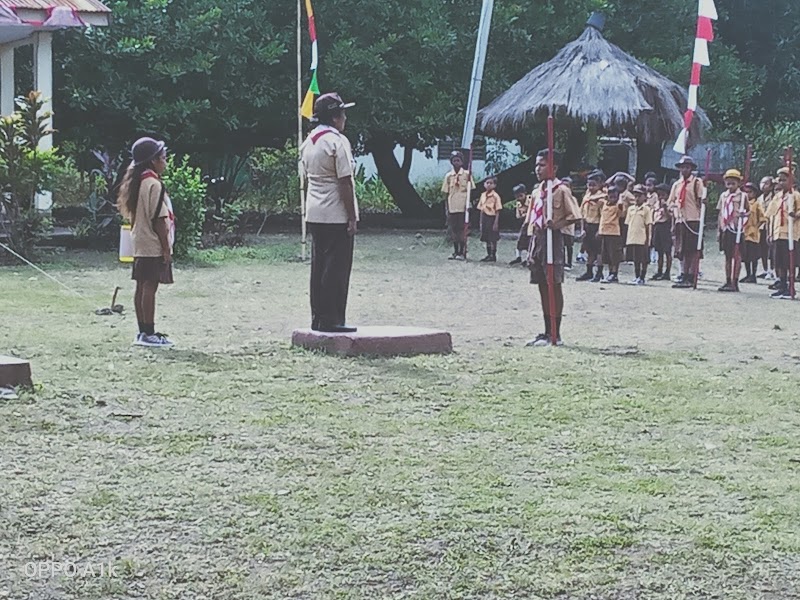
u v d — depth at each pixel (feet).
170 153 90.33
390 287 52.85
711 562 16.66
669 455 22.34
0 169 59.62
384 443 22.80
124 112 82.07
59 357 31.19
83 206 80.94
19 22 55.26
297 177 94.73
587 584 15.76
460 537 17.43
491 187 68.03
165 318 40.42
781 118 110.42
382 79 86.74
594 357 33.42
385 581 15.76
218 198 86.22
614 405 26.68
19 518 17.94
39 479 19.95
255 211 101.81
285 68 87.10
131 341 34.19
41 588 15.37
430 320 41.91
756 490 20.08
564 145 99.71
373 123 88.74
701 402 27.27
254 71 86.22
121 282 51.03
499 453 22.25
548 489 19.90
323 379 28.91
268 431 23.56
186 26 80.38
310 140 32.65
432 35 85.15
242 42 82.94
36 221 60.85
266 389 27.61
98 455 21.56
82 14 66.85
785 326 42.50
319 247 33.01
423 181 122.62
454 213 68.69
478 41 76.48
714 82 94.32
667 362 32.89
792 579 16.11
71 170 95.91
